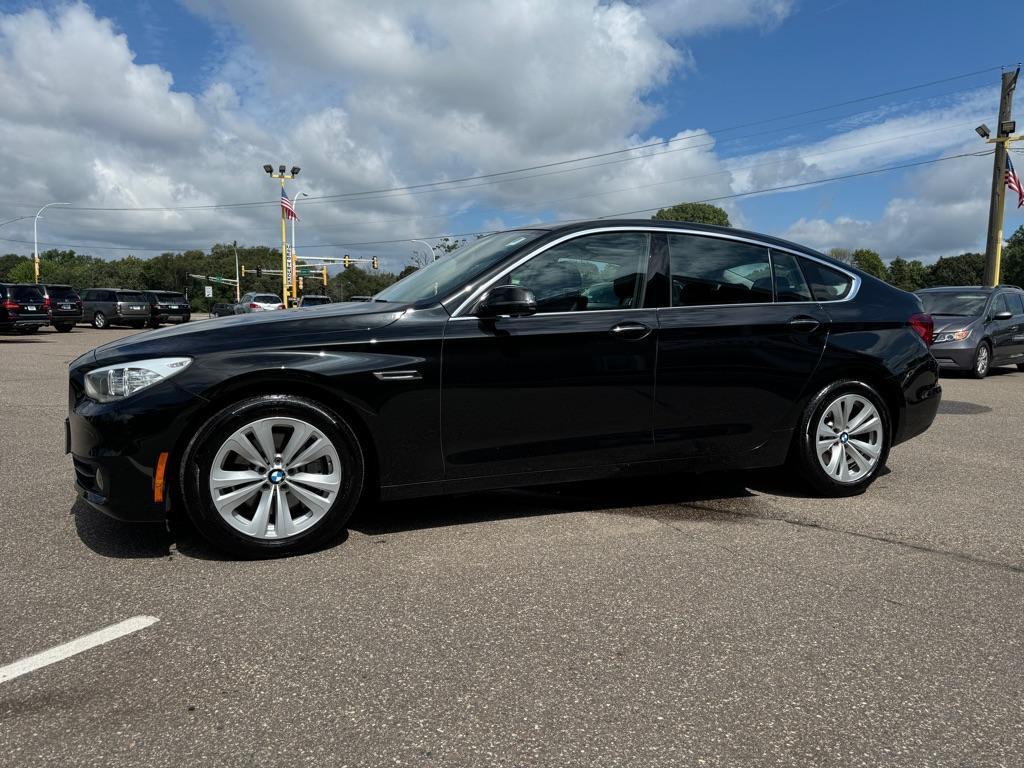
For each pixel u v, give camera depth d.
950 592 3.00
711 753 1.92
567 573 3.17
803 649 2.50
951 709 2.14
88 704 2.12
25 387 9.76
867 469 4.45
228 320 3.61
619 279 3.90
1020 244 87.12
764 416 4.18
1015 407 8.57
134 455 3.11
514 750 1.92
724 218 67.44
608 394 3.80
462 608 2.80
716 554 3.43
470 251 4.16
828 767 1.87
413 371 3.43
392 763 1.86
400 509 4.12
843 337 4.33
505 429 3.64
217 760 1.86
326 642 2.51
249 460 3.25
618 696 2.19
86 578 3.06
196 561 3.26
